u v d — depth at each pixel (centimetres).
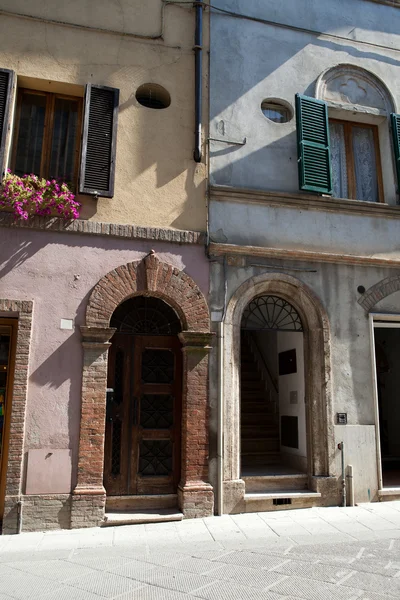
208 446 759
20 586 471
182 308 784
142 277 774
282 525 699
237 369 804
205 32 899
